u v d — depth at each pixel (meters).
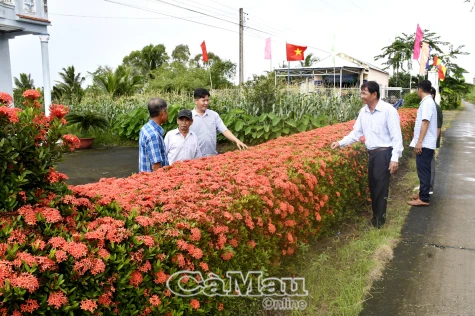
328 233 4.62
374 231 4.74
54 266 1.65
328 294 3.38
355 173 5.45
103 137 14.27
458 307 3.23
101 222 2.04
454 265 3.99
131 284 1.88
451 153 10.81
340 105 12.68
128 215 2.22
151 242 2.00
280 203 3.20
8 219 1.83
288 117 11.55
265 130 11.23
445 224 5.16
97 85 22.72
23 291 1.49
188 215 2.39
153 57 40.62
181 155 4.74
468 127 18.84
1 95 1.96
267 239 3.05
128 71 24.48
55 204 2.05
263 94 12.63
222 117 12.01
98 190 2.82
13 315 1.50
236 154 4.70
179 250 2.17
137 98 17.42
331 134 6.57
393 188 7.08
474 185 7.20
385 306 3.25
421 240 4.63
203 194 2.87
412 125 10.38
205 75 33.25
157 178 3.44
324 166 4.25
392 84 43.47
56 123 1.98
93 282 1.74
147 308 1.95
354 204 5.57
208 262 2.40
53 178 2.02
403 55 39.66
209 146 5.40
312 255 4.02
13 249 1.64
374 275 3.74
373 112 4.85
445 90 34.59
